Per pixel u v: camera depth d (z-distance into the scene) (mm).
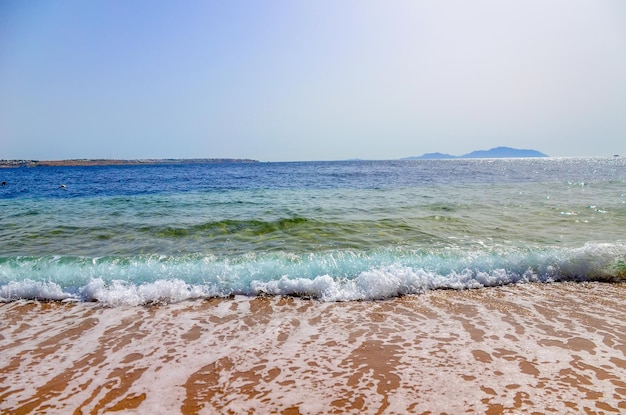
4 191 24312
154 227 11133
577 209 13852
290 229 10836
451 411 3061
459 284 6500
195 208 14953
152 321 5121
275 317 5230
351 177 37531
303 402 3219
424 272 6750
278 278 6680
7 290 6105
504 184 25922
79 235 10266
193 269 6992
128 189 25266
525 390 3342
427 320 5051
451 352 4105
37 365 3918
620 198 17266
